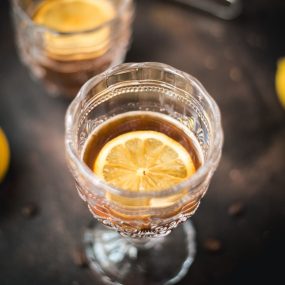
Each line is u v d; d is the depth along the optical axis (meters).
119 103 0.30
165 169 0.29
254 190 0.36
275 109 0.39
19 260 0.34
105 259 0.35
